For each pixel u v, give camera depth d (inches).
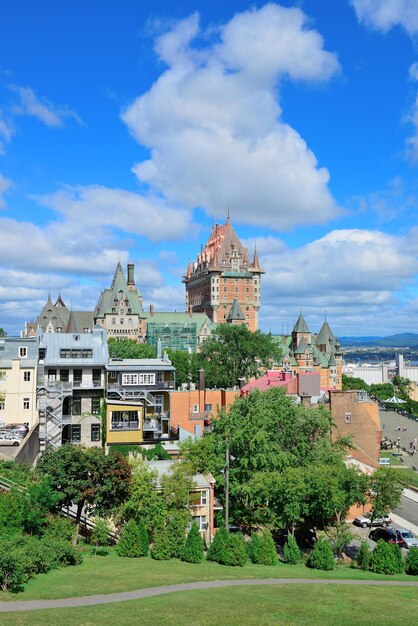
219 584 1433.3
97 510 1872.5
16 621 1006.4
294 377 3927.2
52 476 1839.3
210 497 2119.8
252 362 5713.6
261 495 2100.1
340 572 1744.6
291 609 1216.2
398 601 1350.9
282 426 2507.4
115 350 5536.4
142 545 1784.0
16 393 3294.8
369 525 2448.3
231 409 2588.6
